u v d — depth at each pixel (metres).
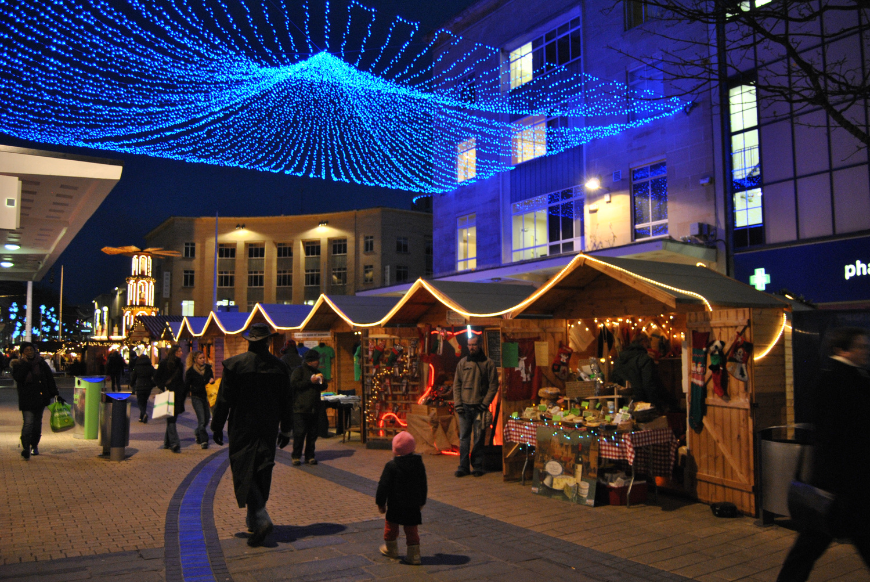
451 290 10.16
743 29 14.45
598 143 18.73
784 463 5.99
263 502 5.51
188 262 53.34
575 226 19.48
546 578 4.75
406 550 5.31
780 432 6.90
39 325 59.03
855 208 12.85
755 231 14.51
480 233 23.09
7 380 36.03
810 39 13.14
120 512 6.48
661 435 7.24
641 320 9.02
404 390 11.45
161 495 7.28
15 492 7.40
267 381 5.70
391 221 49.09
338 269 50.69
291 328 14.71
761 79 14.18
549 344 9.16
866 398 3.67
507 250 22.05
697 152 15.77
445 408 10.61
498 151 22.48
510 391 8.55
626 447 6.82
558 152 20.19
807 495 3.88
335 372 13.94
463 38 24.17
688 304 6.96
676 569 4.96
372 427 11.70
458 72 24.38
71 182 12.97
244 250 53.53
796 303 10.78
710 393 7.10
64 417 13.00
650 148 17.08
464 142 24.12
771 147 14.23
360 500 7.23
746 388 6.69
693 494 7.20
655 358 8.76
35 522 6.07
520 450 8.52
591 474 7.09
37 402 9.80
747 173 14.69
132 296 32.50
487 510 6.84
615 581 4.69
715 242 15.13
